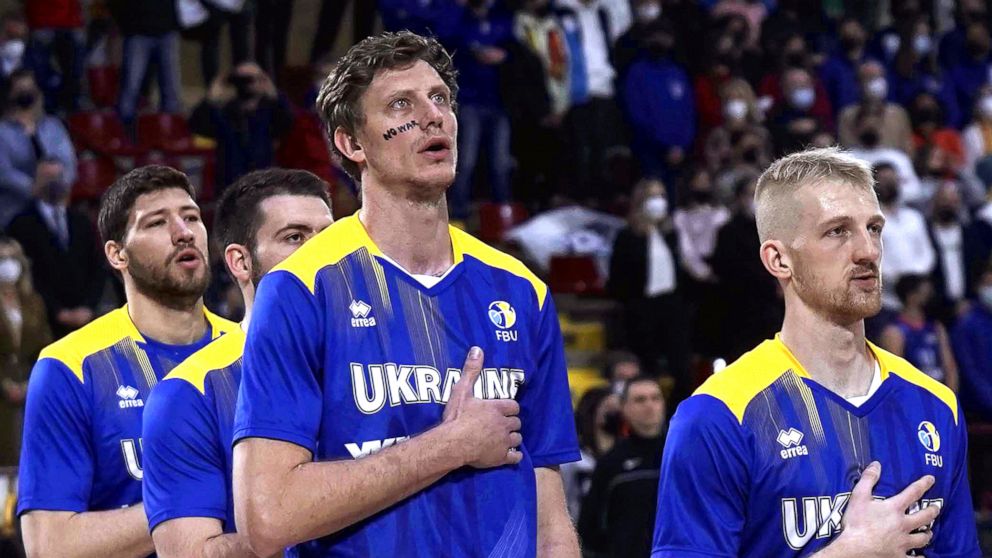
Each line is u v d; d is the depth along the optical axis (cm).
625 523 2022
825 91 4012
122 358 1236
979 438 3117
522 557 855
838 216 930
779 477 928
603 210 3738
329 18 3897
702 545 927
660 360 3300
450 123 873
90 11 3950
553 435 917
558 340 927
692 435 938
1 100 3134
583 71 3719
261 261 1114
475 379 862
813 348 952
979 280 3438
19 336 2539
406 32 887
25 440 1212
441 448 823
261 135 3250
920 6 4669
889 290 3347
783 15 4141
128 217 1232
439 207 886
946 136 4112
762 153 3659
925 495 946
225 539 977
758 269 3195
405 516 838
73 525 1173
